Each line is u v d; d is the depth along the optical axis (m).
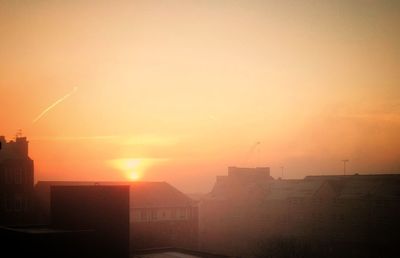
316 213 64.06
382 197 57.09
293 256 58.62
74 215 36.75
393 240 55.06
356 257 58.25
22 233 32.62
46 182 62.16
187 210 66.06
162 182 69.50
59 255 32.69
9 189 55.31
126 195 37.06
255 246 68.88
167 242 63.03
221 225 76.12
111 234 35.81
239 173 77.12
